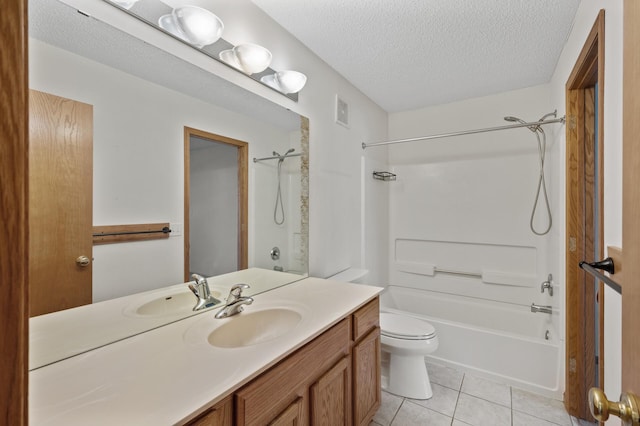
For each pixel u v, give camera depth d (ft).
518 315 8.45
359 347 4.59
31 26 2.80
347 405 4.29
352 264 8.21
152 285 3.83
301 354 3.37
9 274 0.95
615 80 3.26
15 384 0.97
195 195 4.37
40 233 2.87
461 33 5.75
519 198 8.55
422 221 10.05
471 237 9.27
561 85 6.45
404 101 9.42
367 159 9.06
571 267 5.54
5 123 0.93
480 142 9.09
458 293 9.47
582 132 5.49
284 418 3.03
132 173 3.63
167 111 3.97
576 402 5.47
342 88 7.68
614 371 3.29
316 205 6.70
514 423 5.36
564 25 5.42
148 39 3.66
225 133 4.76
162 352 2.98
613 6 3.33
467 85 8.22
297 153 6.17
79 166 3.15
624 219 1.76
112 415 2.07
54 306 2.94
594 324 5.37
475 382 6.63
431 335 6.09
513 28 5.55
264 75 5.27
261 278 5.42
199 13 3.77
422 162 10.04
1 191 0.92
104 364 2.74
